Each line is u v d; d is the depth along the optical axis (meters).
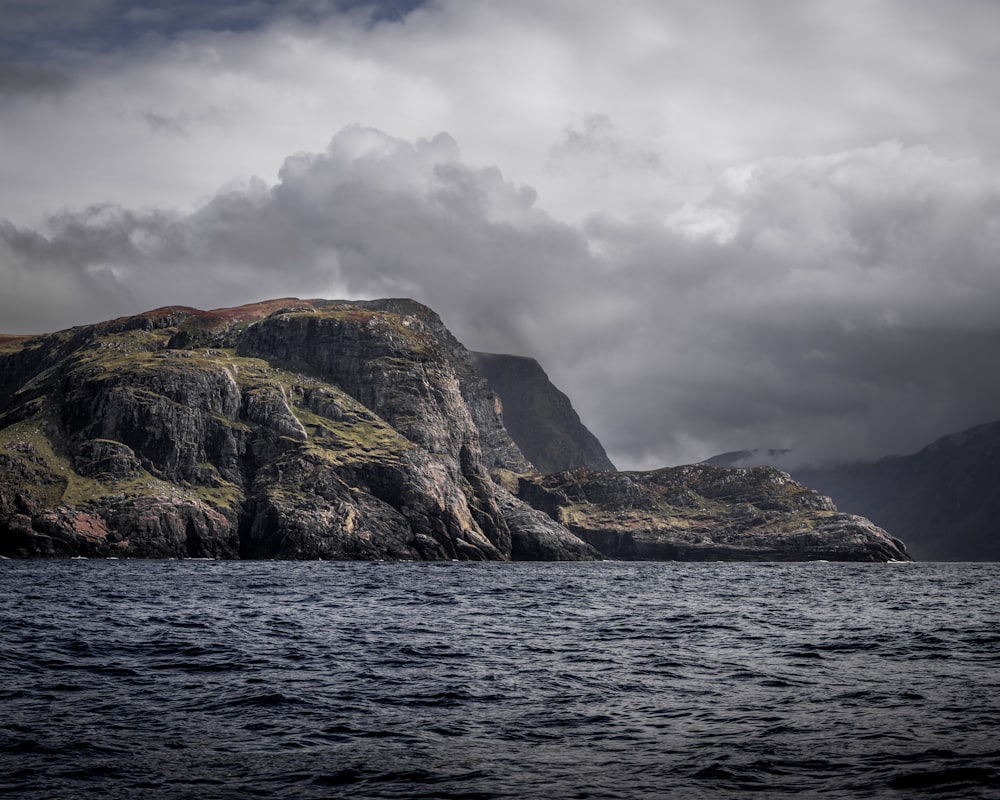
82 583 117.06
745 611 84.19
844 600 103.44
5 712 33.53
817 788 25.00
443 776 26.25
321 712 34.47
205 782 25.53
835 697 37.78
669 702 36.78
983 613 83.81
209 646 52.28
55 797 24.06
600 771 26.78
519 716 34.06
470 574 180.25
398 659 48.16
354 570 190.12
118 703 35.69
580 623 70.38
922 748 28.95
